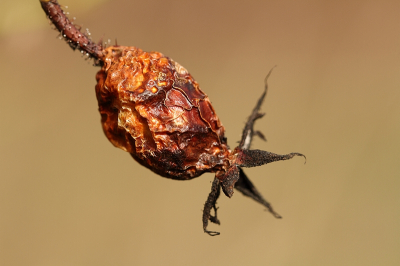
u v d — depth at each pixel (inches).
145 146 6.5
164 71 6.5
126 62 6.5
